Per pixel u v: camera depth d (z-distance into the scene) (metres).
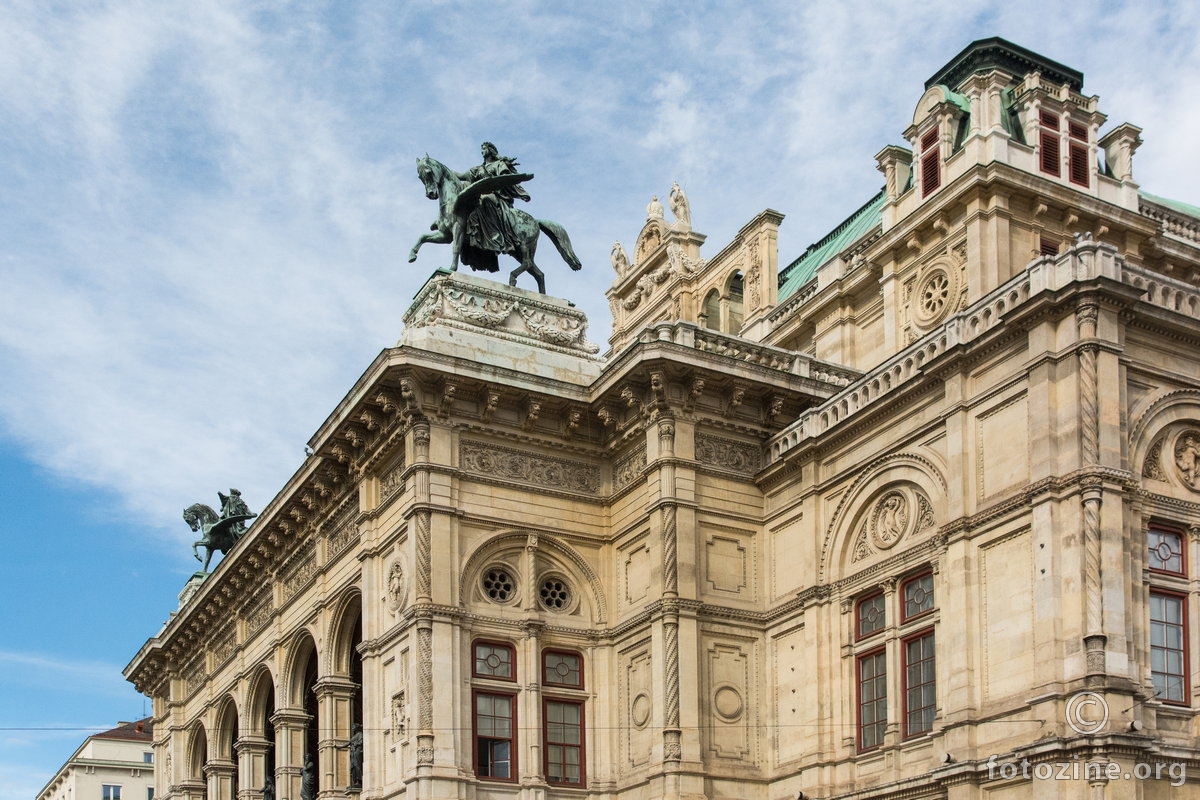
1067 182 44.16
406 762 35.97
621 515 39.47
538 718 37.12
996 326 31.45
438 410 37.88
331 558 43.66
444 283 41.12
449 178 43.28
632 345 38.12
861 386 36.38
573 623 38.81
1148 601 29.47
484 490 38.28
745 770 36.56
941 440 33.31
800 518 37.59
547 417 39.62
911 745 32.69
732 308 55.53
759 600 38.28
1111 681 27.64
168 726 60.88
